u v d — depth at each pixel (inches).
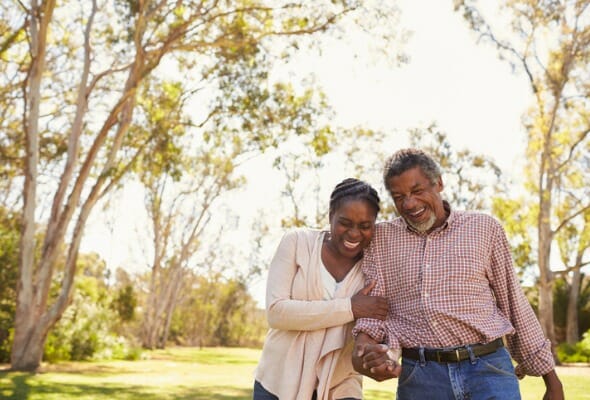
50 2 626.5
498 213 1117.7
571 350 1082.7
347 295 135.9
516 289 131.6
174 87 711.1
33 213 636.7
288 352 136.1
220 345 2097.7
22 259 630.5
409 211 128.2
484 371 123.8
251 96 686.5
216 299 2085.4
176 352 1402.6
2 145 805.2
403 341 128.5
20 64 708.0
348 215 131.7
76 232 628.1
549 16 948.6
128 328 1700.3
